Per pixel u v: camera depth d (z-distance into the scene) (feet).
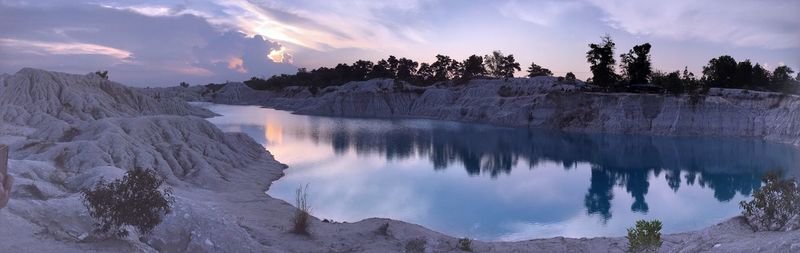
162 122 171.73
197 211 60.39
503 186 164.45
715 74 433.07
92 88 319.68
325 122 417.69
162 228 56.03
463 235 108.99
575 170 197.88
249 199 125.90
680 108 324.39
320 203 134.00
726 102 319.68
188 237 56.39
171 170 138.00
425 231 92.02
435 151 247.29
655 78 439.22
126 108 324.39
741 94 334.24
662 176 185.98
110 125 154.71
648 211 134.10
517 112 404.57
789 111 287.48
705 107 320.09
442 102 516.32
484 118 435.94
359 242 79.05
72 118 250.57
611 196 152.25
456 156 231.71
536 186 165.89
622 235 111.45
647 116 336.70
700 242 60.85
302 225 84.02
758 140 293.84
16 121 222.48
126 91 350.84
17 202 48.96
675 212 133.49
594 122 351.87
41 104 255.50
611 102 351.87
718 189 163.02
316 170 184.14
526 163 214.28
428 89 556.92
